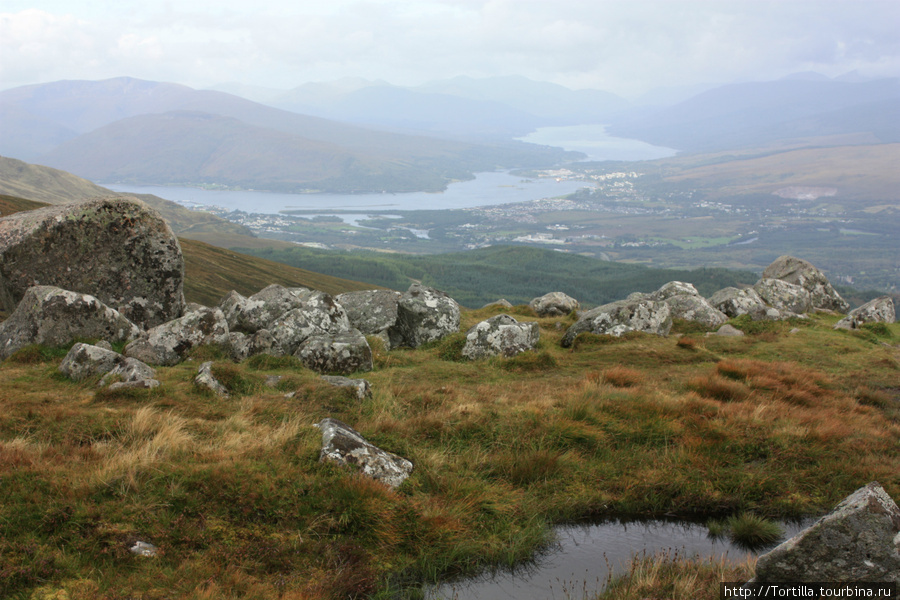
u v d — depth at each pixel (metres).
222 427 11.54
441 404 14.52
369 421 12.71
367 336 23.84
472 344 22.55
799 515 10.34
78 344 15.04
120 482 8.59
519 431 12.88
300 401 13.59
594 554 9.02
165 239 23.17
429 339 25.17
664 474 11.30
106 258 22.09
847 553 6.58
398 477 10.30
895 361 23.14
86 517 7.78
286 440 10.84
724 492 10.91
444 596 7.73
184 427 11.30
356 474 9.74
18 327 17.56
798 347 25.73
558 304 38.19
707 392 16.72
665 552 9.04
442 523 9.06
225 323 19.34
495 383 18.27
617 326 26.22
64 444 9.91
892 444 13.12
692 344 24.20
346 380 15.23
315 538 8.41
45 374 14.85
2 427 10.52
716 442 12.70
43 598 6.49
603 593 7.62
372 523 8.84
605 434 12.90
